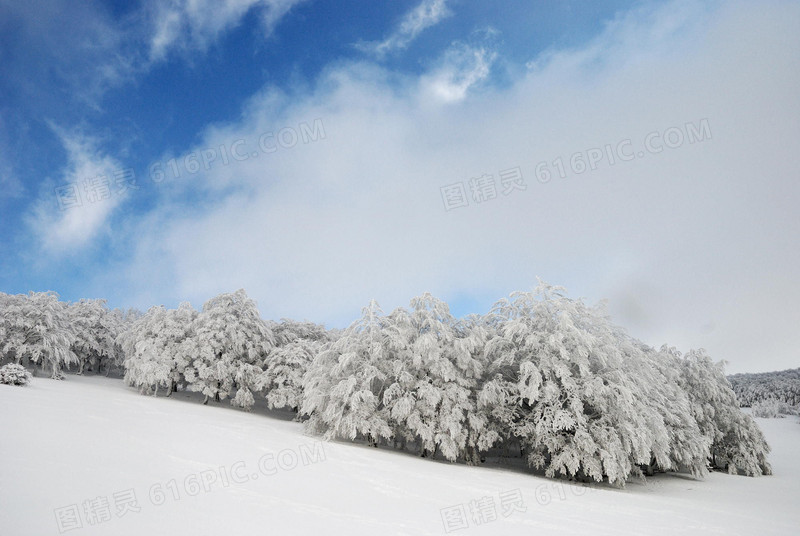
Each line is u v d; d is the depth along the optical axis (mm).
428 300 21625
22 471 7684
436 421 18500
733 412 28359
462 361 19547
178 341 29797
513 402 19094
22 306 26984
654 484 20984
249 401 28938
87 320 34469
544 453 18922
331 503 8883
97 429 12359
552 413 17094
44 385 21750
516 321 18891
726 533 10000
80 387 24688
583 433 16375
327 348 22484
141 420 15539
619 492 15633
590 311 19625
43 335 26672
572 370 18703
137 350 28406
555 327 18672
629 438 16797
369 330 21344
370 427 18469
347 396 18422
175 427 15336
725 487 21500
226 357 28828
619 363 17938
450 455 17672
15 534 5441
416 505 9602
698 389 28594
